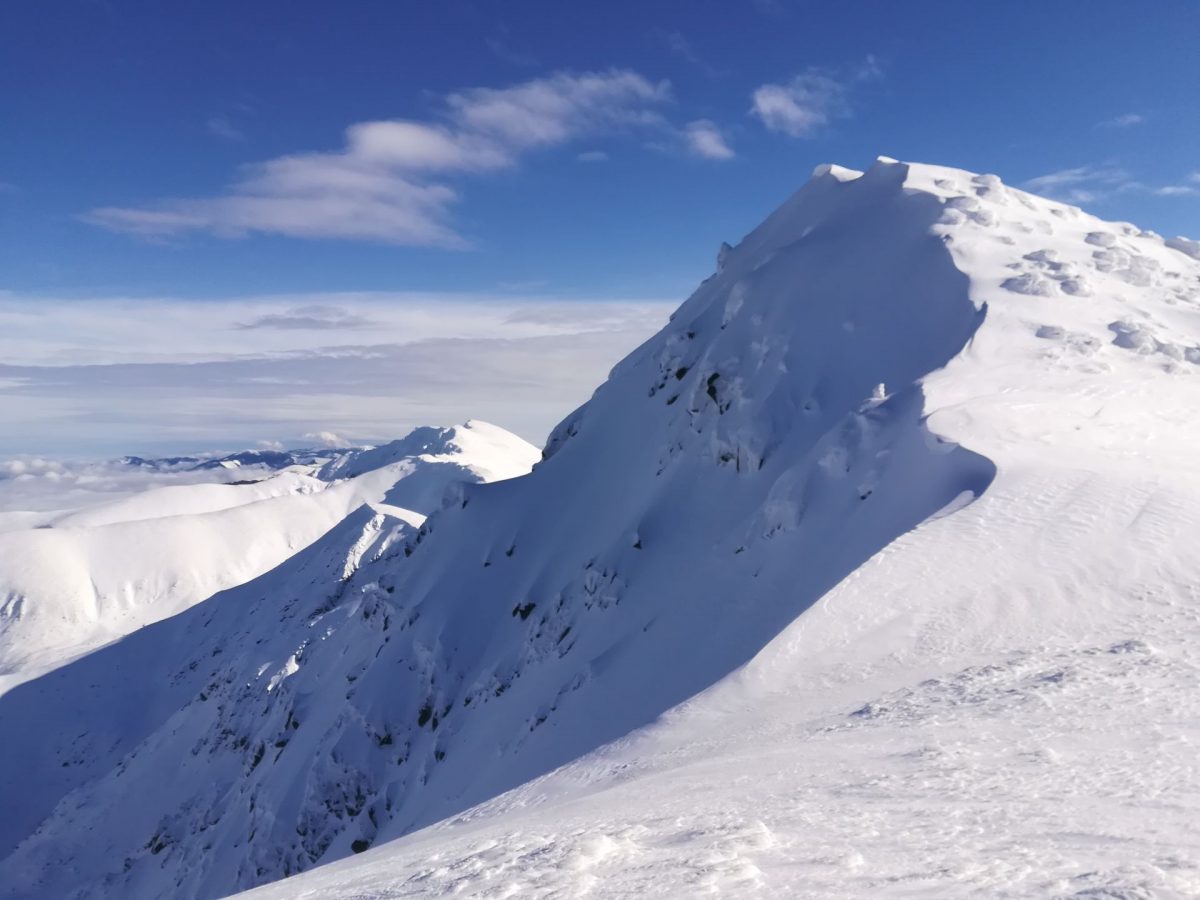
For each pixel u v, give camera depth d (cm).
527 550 7925
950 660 2256
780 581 4234
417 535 9344
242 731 11862
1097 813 989
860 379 5731
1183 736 1328
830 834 972
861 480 4216
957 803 1081
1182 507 2830
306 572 19188
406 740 7144
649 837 1038
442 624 7475
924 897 729
